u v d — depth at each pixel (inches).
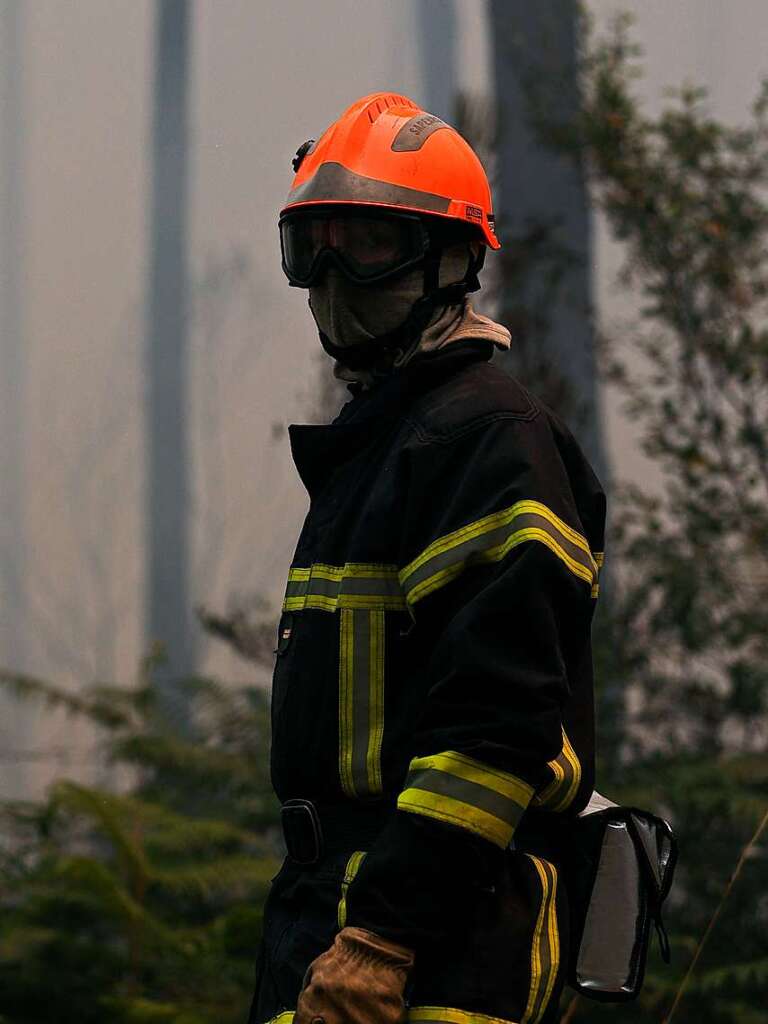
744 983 358.0
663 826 168.2
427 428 157.9
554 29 537.3
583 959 161.0
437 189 168.1
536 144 520.1
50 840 418.6
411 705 153.6
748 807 396.2
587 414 485.4
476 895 147.4
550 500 151.5
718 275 484.7
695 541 470.6
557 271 506.6
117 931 395.5
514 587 144.6
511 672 142.7
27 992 352.2
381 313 168.7
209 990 369.7
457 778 141.5
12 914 389.1
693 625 453.4
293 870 162.1
